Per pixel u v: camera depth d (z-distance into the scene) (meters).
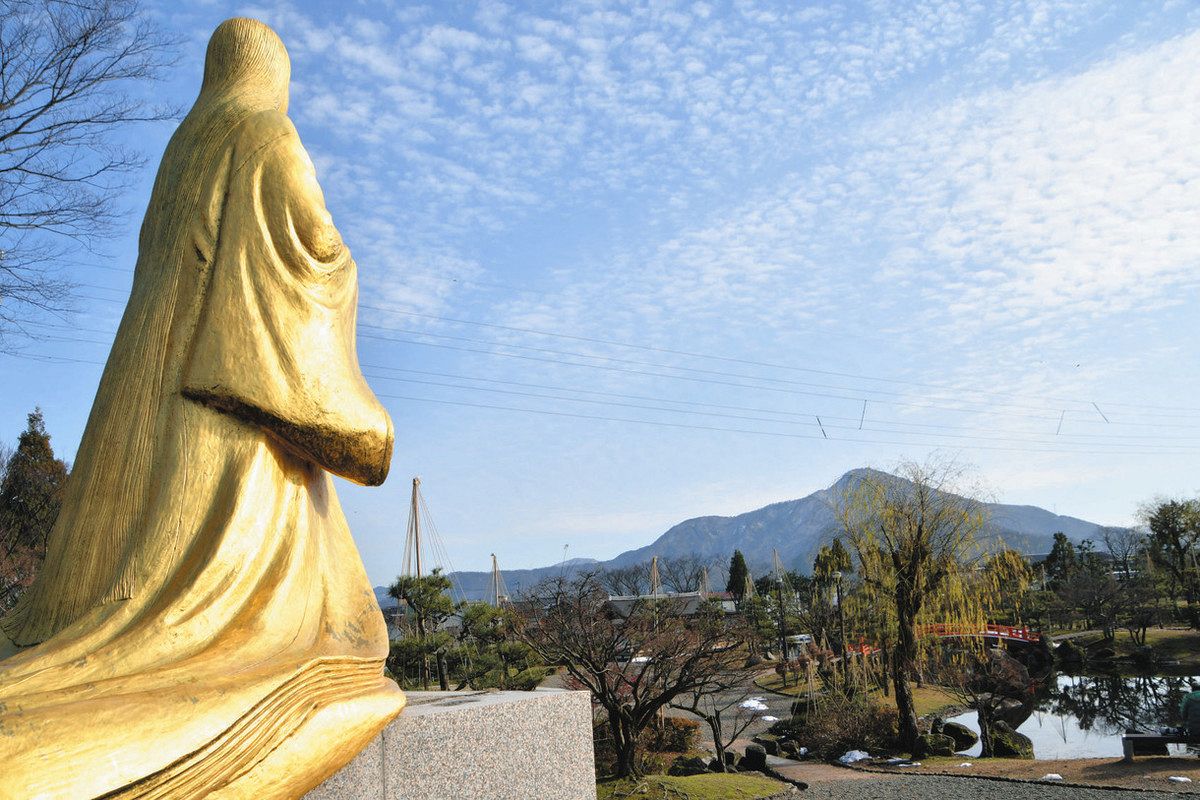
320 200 5.99
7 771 3.68
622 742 20.50
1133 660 49.78
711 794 18.91
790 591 56.84
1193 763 21.30
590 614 22.31
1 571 23.53
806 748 28.95
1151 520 59.38
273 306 5.74
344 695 5.31
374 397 6.20
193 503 5.40
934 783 20.98
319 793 5.27
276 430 5.69
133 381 5.68
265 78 6.61
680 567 83.62
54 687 4.37
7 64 13.61
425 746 5.90
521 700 6.64
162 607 4.99
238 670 4.75
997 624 59.78
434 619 24.84
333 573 6.02
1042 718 35.78
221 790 4.44
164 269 5.91
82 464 5.62
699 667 23.02
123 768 3.97
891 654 32.66
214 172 5.98
